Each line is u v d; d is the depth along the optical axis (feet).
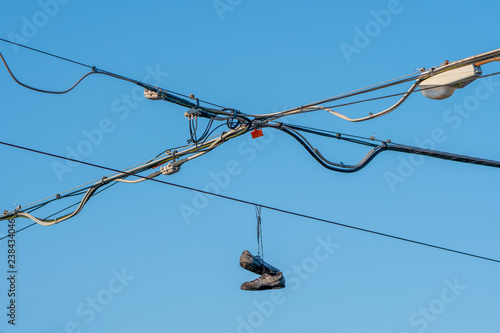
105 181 54.95
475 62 44.68
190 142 50.80
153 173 53.47
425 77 46.37
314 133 53.31
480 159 57.11
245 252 52.13
